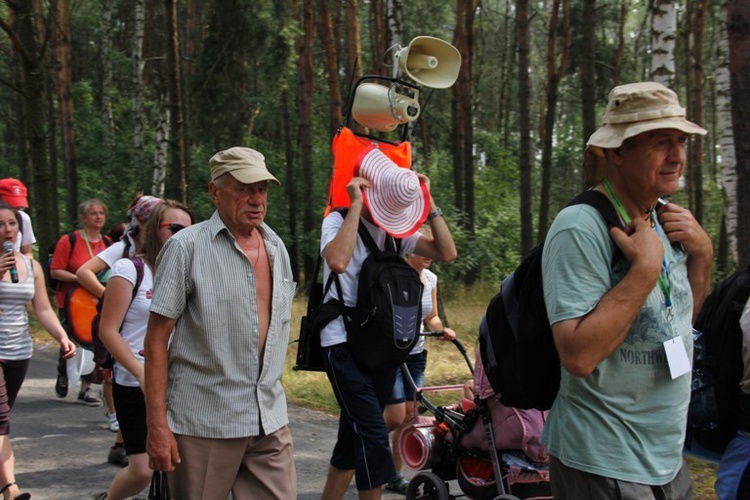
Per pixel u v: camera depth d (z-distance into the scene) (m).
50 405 8.06
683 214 2.75
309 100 20.00
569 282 2.50
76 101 28.81
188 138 20.80
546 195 17.19
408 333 4.10
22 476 5.74
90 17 33.03
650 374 2.57
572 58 22.59
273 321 3.37
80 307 6.41
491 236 19.23
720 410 3.10
